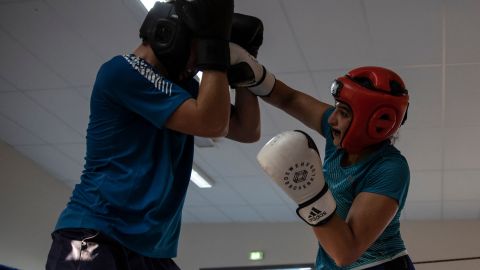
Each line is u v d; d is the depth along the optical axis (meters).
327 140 1.72
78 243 1.21
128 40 4.08
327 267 1.58
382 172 1.47
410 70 4.23
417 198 6.51
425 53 4.01
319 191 1.35
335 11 3.63
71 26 4.00
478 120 4.83
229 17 1.30
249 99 1.71
